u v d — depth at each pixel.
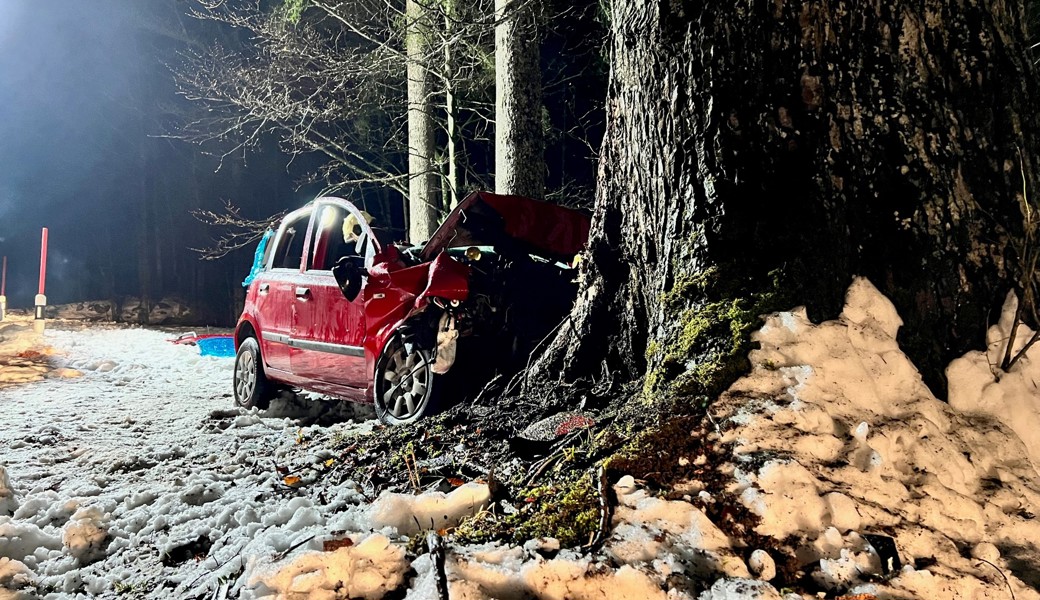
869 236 3.71
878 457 2.99
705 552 2.62
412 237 13.36
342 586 2.59
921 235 3.68
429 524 3.17
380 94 15.08
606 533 2.69
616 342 4.43
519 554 2.64
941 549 2.77
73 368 10.88
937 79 3.82
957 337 3.65
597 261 4.54
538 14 11.04
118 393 8.77
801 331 3.38
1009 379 3.58
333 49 14.84
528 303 5.82
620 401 4.06
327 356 6.35
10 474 4.92
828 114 3.76
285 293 7.01
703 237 3.74
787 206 3.67
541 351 5.20
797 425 3.08
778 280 3.54
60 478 4.82
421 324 5.57
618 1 4.38
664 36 3.99
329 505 3.79
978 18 3.89
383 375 5.80
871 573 2.61
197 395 8.61
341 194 17.97
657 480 2.93
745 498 2.81
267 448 5.35
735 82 3.81
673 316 3.71
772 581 2.59
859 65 3.80
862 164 3.74
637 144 4.21
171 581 3.20
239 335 7.81
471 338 5.54
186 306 26.03
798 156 3.73
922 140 3.75
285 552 2.80
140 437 6.08
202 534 3.65
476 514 3.12
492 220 6.14
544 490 3.13
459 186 14.01
